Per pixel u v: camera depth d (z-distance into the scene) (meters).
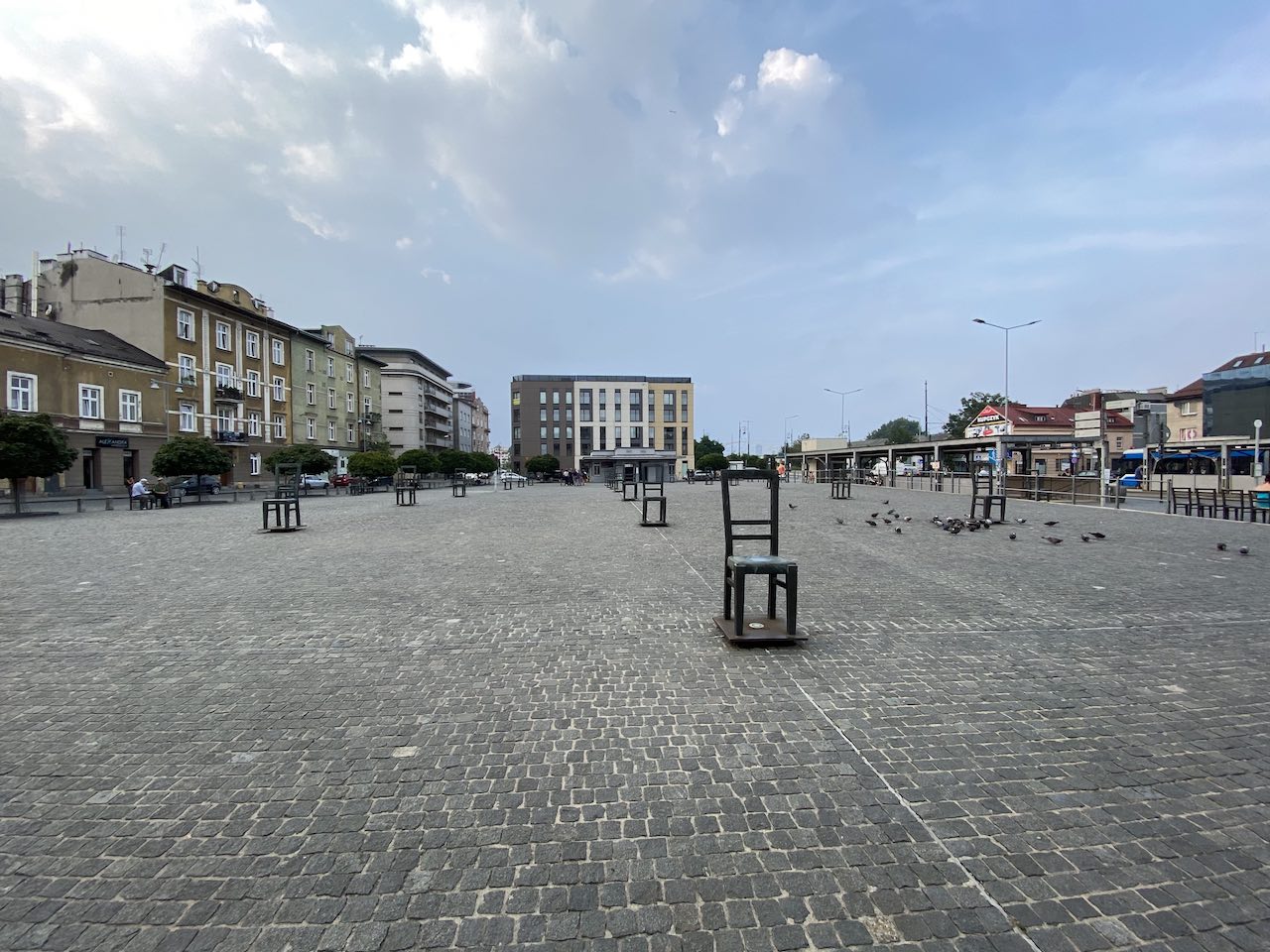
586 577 8.86
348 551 11.65
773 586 6.25
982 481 27.66
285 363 53.94
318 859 2.63
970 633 5.94
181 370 41.53
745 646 5.52
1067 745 3.66
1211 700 4.32
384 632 6.05
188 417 42.12
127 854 2.68
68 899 2.40
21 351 30.97
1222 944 2.19
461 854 2.66
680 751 3.58
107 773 3.36
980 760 3.48
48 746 3.67
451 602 7.30
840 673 4.83
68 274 40.72
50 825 2.88
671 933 2.23
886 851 2.69
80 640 5.79
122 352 37.53
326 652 5.43
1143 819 2.93
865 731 3.83
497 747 3.63
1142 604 7.09
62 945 2.18
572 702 4.29
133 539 13.80
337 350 63.81
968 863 2.62
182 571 9.45
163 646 5.61
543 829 2.83
